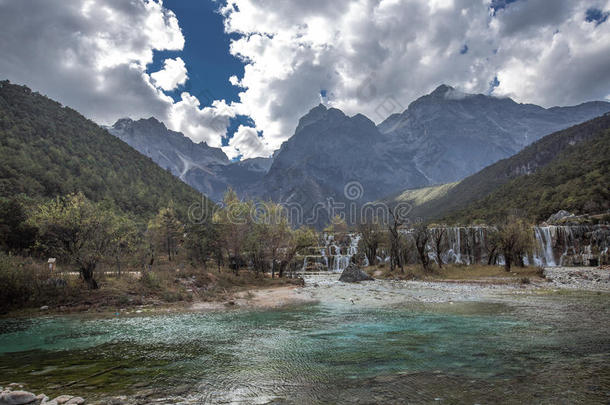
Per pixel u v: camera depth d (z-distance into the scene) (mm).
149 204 123625
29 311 19250
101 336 13594
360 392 7285
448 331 13805
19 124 124000
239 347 11656
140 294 23578
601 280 38062
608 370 8641
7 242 37594
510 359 9734
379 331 14047
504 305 20969
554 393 7070
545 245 72938
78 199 24422
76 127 155125
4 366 9516
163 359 10203
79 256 22781
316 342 12258
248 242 42875
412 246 63156
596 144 152500
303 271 73500
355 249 83000
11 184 80188
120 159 155750
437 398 6844
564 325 14664
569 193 110500
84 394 7254
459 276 44156
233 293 28953
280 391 7422
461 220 143000
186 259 47375
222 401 6828
